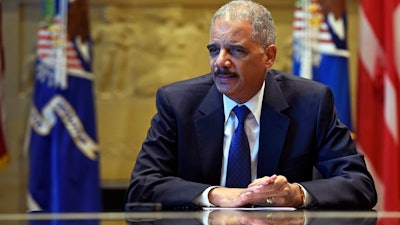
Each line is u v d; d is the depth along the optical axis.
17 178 10.99
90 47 9.60
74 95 9.39
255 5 5.00
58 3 9.43
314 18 9.16
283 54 10.97
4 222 3.58
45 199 9.45
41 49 9.46
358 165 5.11
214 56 4.98
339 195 4.80
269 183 4.59
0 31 9.87
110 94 11.11
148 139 5.33
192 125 5.27
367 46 9.20
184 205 4.83
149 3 11.06
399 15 8.83
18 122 10.98
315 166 5.31
